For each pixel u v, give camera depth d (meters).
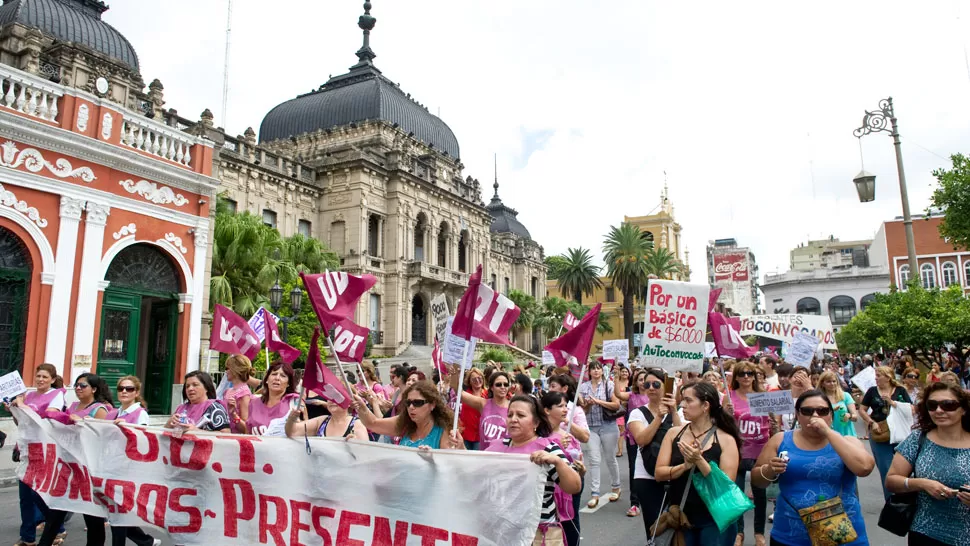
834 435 5.38
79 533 9.11
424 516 5.74
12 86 15.52
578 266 73.31
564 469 5.35
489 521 5.49
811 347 12.87
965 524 4.99
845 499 5.51
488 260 61.16
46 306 15.91
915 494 5.35
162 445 6.95
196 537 6.62
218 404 7.71
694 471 5.71
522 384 9.38
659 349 7.97
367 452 6.09
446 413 6.54
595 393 11.84
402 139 53.53
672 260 66.25
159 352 19.56
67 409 8.77
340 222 47.06
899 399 10.36
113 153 17.23
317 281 7.25
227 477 6.62
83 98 16.83
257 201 43.00
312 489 6.25
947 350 28.47
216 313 11.27
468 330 6.69
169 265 19.22
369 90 53.53
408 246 49.84
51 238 16.11
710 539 5.66
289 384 8.34
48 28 33.84
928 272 64.25
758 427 8.95
